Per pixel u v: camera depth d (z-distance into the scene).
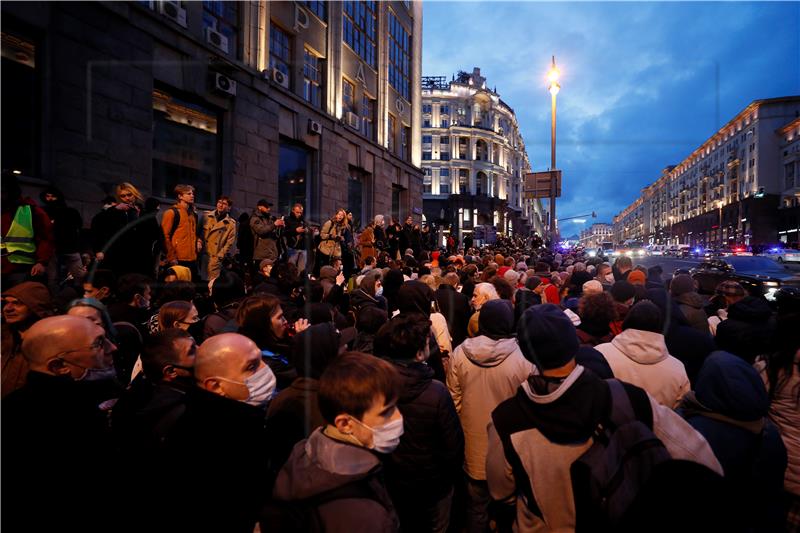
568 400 1.37
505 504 1.62
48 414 1.24
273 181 7.77
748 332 2.07
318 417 1.72
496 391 2.24
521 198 66.12
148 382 1.69
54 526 1.19
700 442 1.31
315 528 1.15
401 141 19.39
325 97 12.32
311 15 11.68
